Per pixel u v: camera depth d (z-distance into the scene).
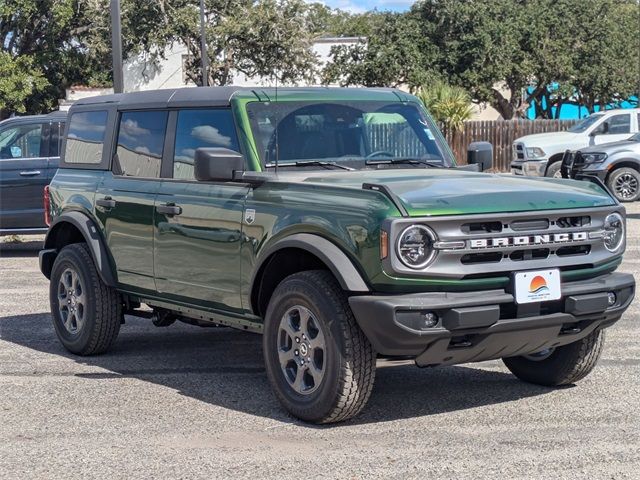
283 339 6.46
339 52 41.72
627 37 44.97
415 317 5.78
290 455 5.75
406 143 7.58
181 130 7.60
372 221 5.87
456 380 7.54
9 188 15.21
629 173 21.91
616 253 6.57
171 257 7.46
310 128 7.23
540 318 6.08
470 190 6.21
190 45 40.28
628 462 5.55
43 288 12.32
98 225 8.31
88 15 40.41
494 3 42.84
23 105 39.12
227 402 6.96
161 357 8.49
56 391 7.34
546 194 6.31
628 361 8.05
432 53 41.75
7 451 5.94
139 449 5.93
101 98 8.70
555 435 6.07
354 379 6.05
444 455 5.70
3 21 40.12
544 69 43.28
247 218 6.73
